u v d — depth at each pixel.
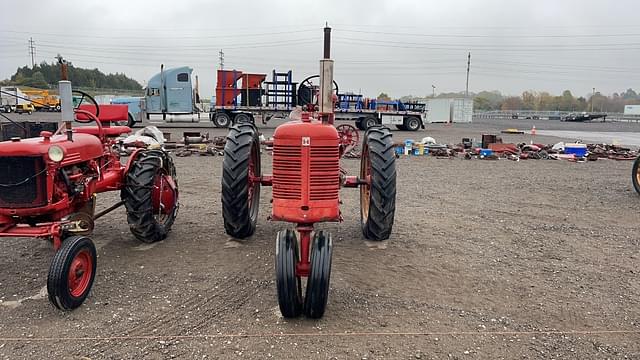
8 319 3.72
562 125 43.22
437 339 3.50
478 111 84.12
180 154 13.46
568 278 4.72
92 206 4.90
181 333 3.53
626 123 51.34
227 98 25.38
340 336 3.52
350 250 5.39
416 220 6.76
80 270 3.93
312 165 4.00
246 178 5.28
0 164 4.04
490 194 8.80
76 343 3.38
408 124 28.97
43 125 7.09
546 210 7.57
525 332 3.64
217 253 5.25
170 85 26.61
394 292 4.31
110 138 6.27
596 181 10.41
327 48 4.48
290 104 25.67
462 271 4.85
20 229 4.02
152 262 4.96
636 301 4.21
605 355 3.35
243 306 3.99
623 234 6.27
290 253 3.66
